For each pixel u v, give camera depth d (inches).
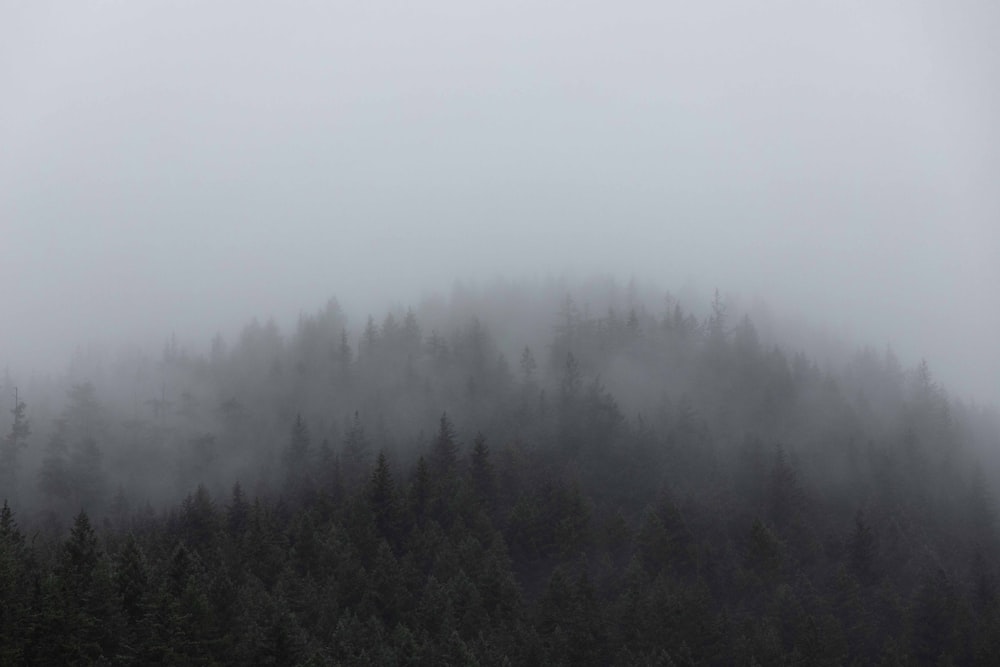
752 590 2699.3
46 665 1557.6
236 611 1951.3
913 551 3107.8
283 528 2726.4
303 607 2185.0
